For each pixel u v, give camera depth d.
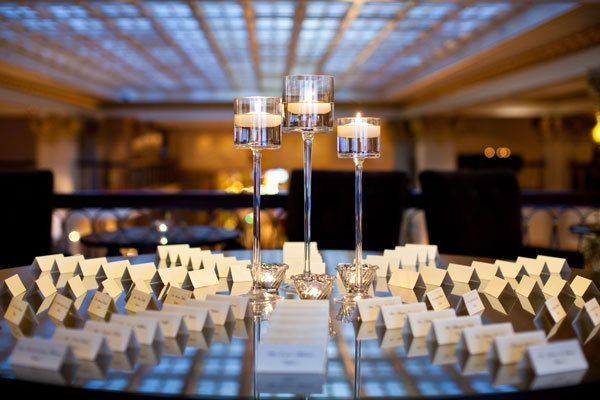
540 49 7.33
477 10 6.30
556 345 0.66
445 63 8.96
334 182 2.30
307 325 0.73
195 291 1.11
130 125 15.12
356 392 0.60
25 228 2.12
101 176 14.60
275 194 3.22
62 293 1.08
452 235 2.20
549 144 15.37
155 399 0.59
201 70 10.62
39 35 7.57
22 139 15.77
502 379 0.63
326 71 10.71
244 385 0.61
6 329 0.82
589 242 3.55
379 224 2.29
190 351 0.73
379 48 8.66
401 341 0.77
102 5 6.17
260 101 1.00
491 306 0.98
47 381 0.62
